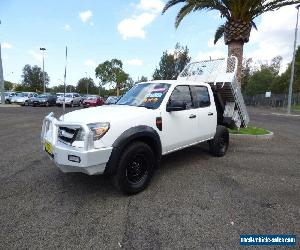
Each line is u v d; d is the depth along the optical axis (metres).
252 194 4.59
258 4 11.09
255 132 10.45
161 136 4.93
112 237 3.25
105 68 89.50
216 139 6.77
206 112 6.23
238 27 11.46
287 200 4.38
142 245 3.11
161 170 5.84
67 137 4.08
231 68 7.80
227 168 6.05
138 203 4.16
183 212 3.90
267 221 3.69
